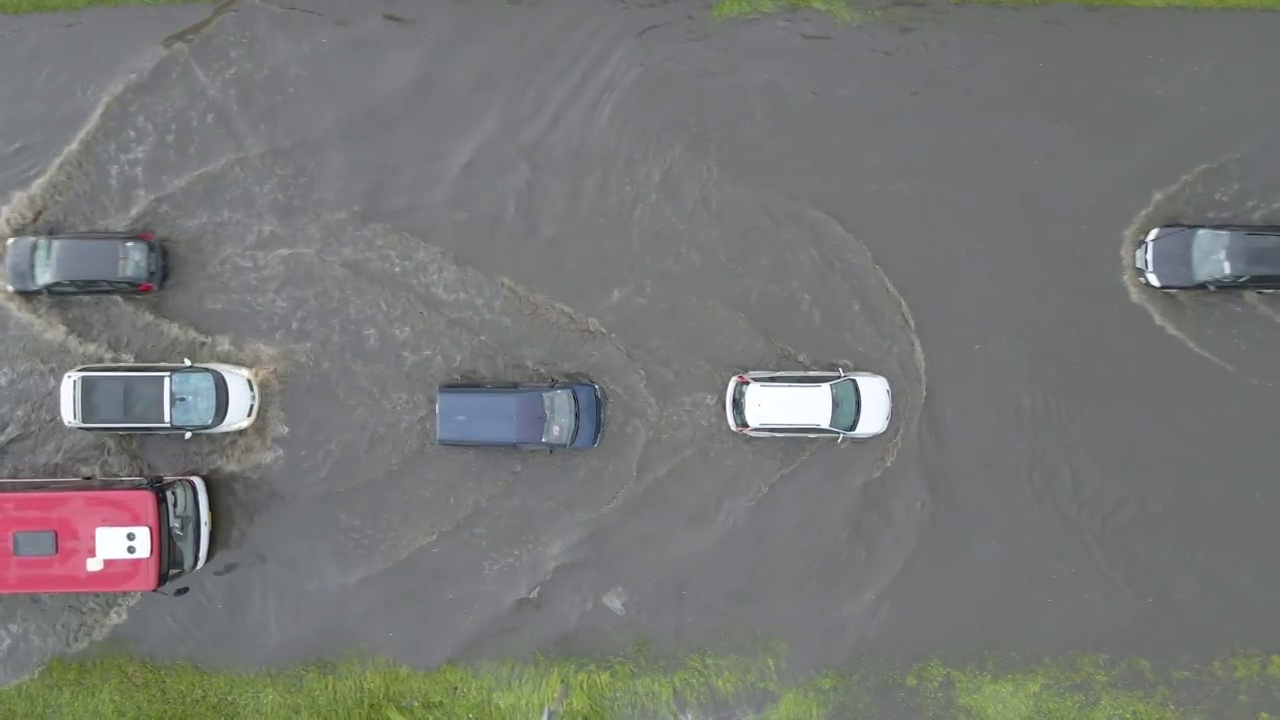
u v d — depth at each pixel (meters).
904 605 14.97
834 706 14.88
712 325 15.01
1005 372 15.03
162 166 14.84
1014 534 14.98
